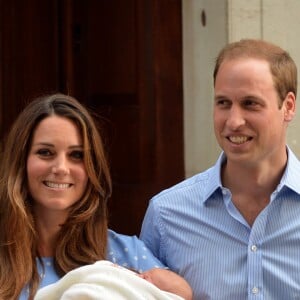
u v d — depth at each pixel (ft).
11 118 32.76
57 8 32.76
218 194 19.03
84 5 32.50
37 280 19.07
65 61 32.63
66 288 18.22
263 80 17.56
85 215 19.57
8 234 19.17
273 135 17.79
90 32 32.50
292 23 28.48
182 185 19.81
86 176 19.56
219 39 28.73
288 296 18.20
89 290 17.65
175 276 18.85
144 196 32.09
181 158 31.73
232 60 17.84
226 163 19.11
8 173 19.44
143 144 31.99
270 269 18.29
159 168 31.91
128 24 31.89
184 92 31.48
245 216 18.74
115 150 32.27
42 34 32.91
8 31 32.78
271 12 28.35
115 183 32.32
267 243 18.42
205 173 19.70
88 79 32.60
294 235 18.37
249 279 18.37
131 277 18.16
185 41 31.24
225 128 17.87
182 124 31.65
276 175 18.54
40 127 19.27
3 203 19.39
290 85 17.98
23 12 32.83
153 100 31.81
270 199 18.48
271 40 28.37
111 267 18.28
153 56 31.65
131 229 32.27
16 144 19.44
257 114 17.61
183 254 19.19
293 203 18.52
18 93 32.86
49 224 19.76
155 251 20.03
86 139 19.40
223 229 18.81
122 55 32.04
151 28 31.60
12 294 18.69
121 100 32.14
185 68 31.32
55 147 19.19
